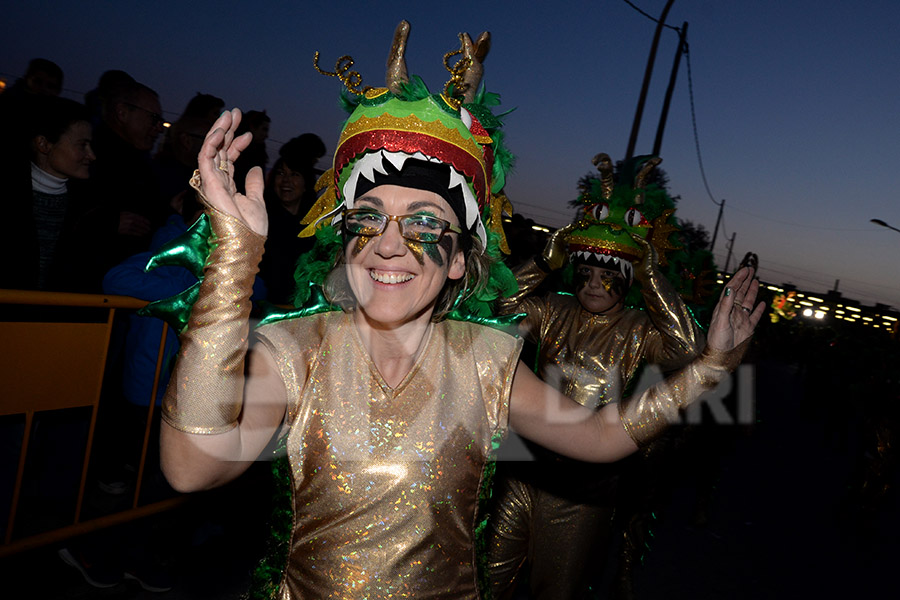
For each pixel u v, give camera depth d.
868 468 5.77
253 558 3.42
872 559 5.15
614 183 3.09
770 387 17.39
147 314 1.23
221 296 1.16
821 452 9.31
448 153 1.35
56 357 2.47
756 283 1.60
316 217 1.53
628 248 2.96
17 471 2.44
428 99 1.36
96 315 2.77
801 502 6.50
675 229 3.21
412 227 1.34
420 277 1.35
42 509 3.05
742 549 4.95
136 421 3.03
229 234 1.16
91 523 2.72
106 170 3.39
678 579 4.23
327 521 1.31
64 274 3.07
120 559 2.90
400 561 1.29
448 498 1.35
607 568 4.20
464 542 1.38
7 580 2.83
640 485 3.42
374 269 1.34
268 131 4.36
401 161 1.34
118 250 3.39
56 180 2.98
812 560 4.93
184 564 3.26
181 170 3.99
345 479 1.31
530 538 2.64
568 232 3.06
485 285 1.56
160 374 2.82
